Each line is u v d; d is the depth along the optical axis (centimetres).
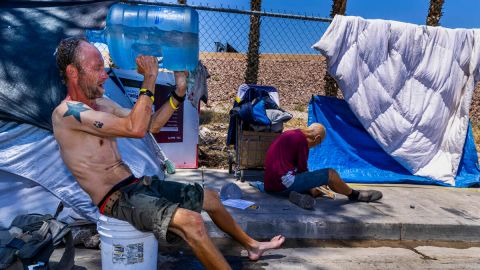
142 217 225
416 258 336
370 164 558
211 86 1520
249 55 838
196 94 467
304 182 412
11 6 342
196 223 223
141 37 289
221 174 532
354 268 310
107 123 216
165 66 290
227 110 1287
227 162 629
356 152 557
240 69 1593
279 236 323
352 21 490
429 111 536
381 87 516
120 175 238
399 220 381
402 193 489
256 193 450
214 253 225
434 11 758
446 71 527
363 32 498
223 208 287
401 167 561
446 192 506
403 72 519
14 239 237
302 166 423
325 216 381
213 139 789
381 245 363
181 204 249
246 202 407
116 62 312
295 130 428
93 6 342
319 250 343
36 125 323
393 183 544
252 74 841
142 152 395
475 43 525
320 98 552
